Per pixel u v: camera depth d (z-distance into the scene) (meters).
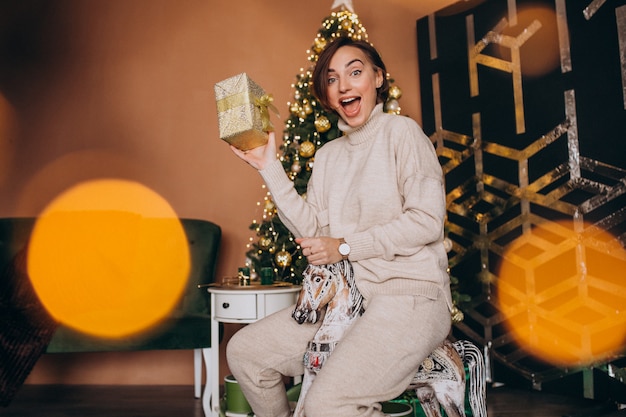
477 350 1.72
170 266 3.78
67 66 4.26
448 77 3.94
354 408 1.36
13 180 4.20
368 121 1.72
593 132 3.16
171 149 4.19
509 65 3.58
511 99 3.58
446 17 3.95
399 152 1.63
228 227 4.12
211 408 3.12
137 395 3.63
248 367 1.65
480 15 3.75
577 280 3.21
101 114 4.23
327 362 1.40
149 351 4.03
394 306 1.48
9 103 4.25
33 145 4.22
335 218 1.70
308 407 1.35
